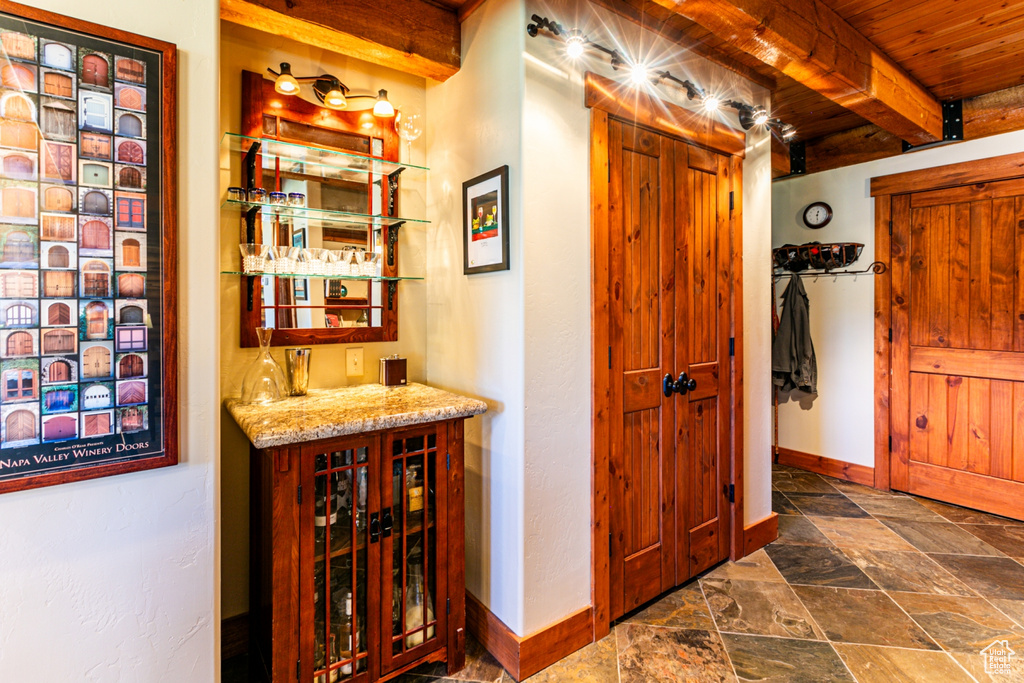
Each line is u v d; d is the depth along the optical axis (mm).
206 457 1146
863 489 3416
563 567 1783
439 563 1665
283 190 1830
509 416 1717
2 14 914
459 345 1998
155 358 1069
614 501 1940
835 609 2041
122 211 1029
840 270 3561
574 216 1789
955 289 3053
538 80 1658
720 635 1883
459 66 1956
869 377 3449
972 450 3021
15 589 961
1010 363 2861
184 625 1131
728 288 2428
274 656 1380
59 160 968
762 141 2613
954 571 2322
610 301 1912
